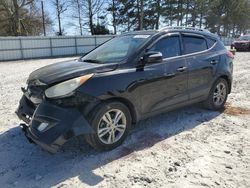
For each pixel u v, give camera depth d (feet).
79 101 11.21
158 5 164.04
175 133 14.75
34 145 13.28
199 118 17.17
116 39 16.33
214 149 12.89
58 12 150.71
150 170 11.04
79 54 94.27
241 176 10.64
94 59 14.49
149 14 164.55
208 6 195.11
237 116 17.66
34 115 11.51
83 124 11.21
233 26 231.91
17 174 10.84
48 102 11.42
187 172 10.91
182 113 18.10
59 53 89.51
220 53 18.22
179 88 15.35
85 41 94.99
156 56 13.24
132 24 166.91
